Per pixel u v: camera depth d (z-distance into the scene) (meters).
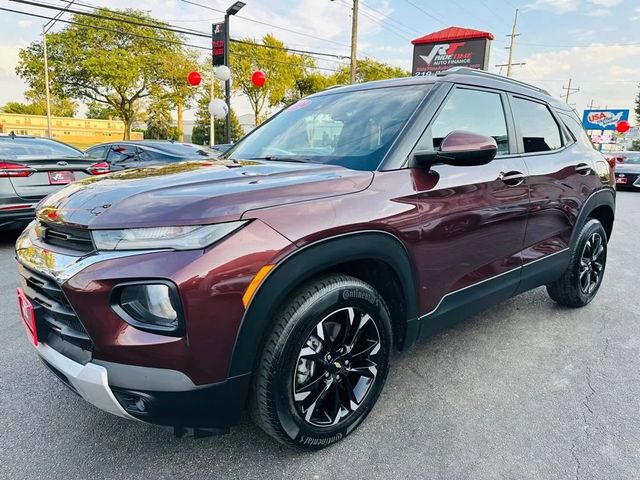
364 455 2.04
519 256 2.91
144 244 1.58
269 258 1.65
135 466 1.96
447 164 2.21
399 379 2.70
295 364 1.82
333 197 1.90
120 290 1.57
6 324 3.39
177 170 2.25
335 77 43.06
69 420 2.28
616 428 2.26
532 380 2.71
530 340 3.26
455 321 2.59
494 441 2.15
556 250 3.29
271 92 39.06
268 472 1.93
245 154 2.84
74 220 1.73
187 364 1.57
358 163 2.23
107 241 1.62
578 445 2.12
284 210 1.74
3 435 2.15
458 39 28.66
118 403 1.63
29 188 5.34
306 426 1.93
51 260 1.74
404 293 2.19
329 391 2.05
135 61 32.75
